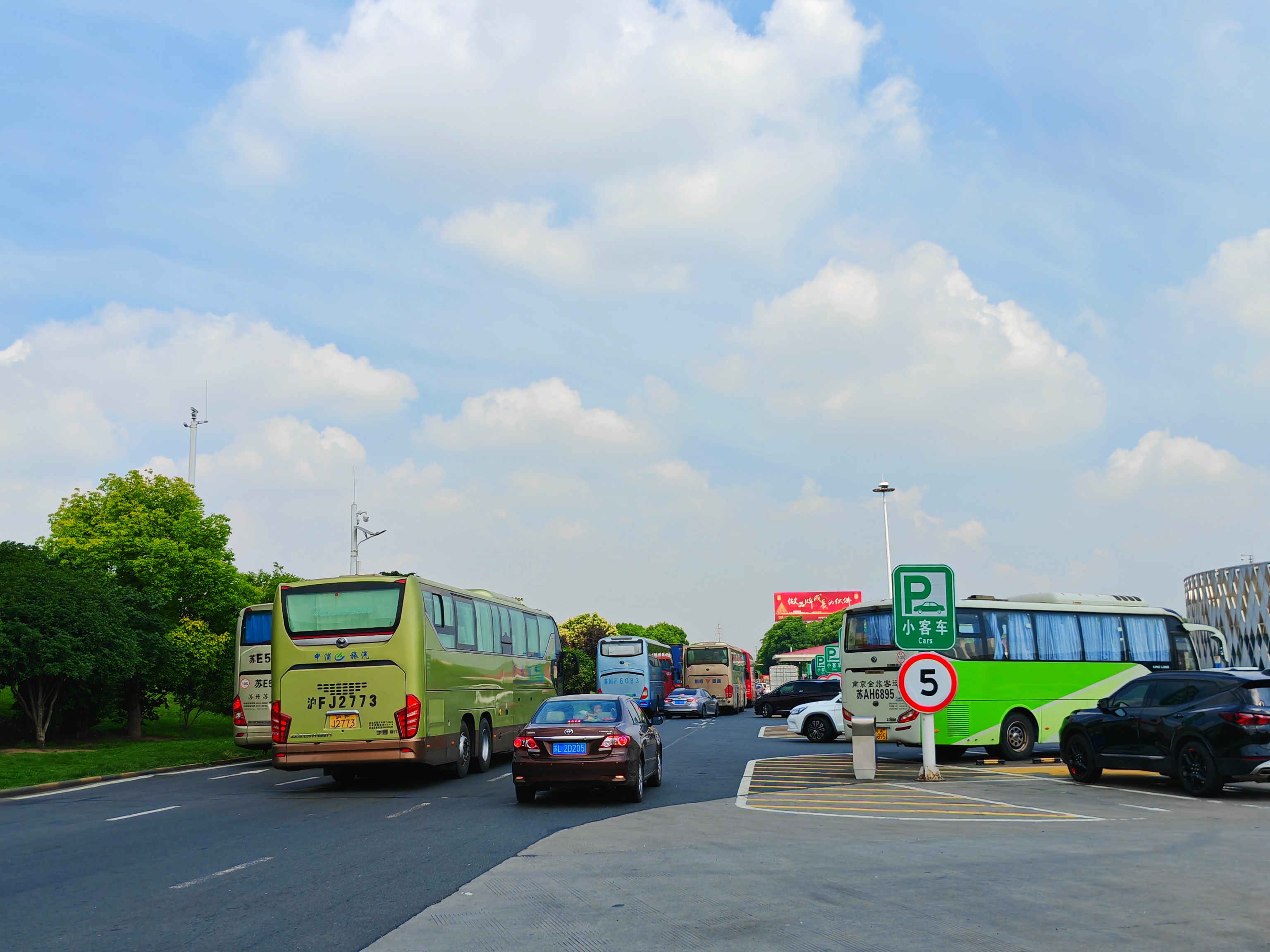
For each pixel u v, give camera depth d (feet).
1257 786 52.47
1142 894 24.93
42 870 31.14
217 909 24.81
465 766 64.28
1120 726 52.29
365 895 26.04
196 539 110.01
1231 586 251.60
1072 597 74.84
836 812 43.09
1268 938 20.49
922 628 57.11
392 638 55.72
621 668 156.46
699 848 32.83
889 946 20.08
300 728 55.16
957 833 36.22
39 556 101.96
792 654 228.84
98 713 100.78
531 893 25.84
